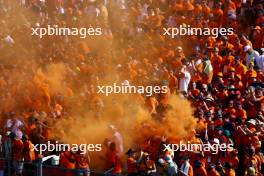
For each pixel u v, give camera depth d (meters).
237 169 92.25
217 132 95.25
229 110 102.19
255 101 104.50
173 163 86.06
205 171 87.19
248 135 94.44
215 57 115.31
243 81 112.12
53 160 90.31
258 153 93.31
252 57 116.19
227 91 107.69
